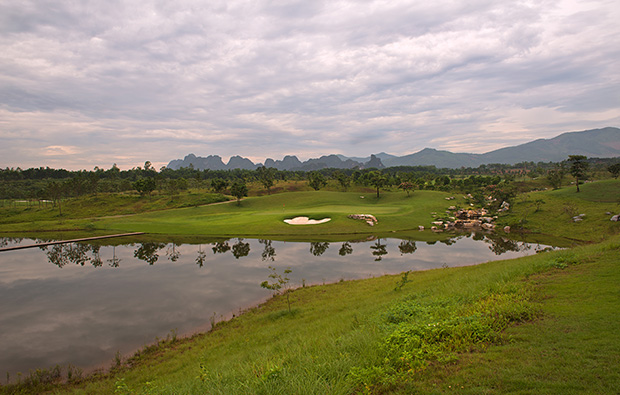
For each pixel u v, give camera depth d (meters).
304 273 35.28
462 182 135.88
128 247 55.44
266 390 7.21
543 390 5.97
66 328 22.42
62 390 14.95
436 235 61.09
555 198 81.50
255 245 53.84
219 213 97.44
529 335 8.61
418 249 48.28
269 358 10.87
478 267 27.80
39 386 15.50
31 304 27.45
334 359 8.76
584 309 10.09
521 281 15.21
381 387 6.94
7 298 29.09
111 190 154.00
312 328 16.48
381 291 24.17
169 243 58.16
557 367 6.75
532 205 79.06
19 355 18.84
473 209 84.12
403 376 7.24
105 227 77.38
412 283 25.02
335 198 113.62
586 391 5.77
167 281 33.47
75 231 76.06
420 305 14.61
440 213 82.75
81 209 113.19
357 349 9.40
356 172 182.00
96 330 22.03
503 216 76.00
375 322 12.77
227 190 155.50
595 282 12.95
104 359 18.22
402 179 153.75
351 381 7.25
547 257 21.77
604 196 73.62
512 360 7.32
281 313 22.06
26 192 147.50
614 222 54.28
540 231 61.44
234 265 39.84
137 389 13.29
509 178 145.62
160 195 134.12
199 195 129.88
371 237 59.06
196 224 76.69
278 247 51.44
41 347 19.75
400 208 89.38
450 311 12.22
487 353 7.93
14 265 43.50
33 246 57.19
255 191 154.88
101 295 29.50
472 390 6.27
